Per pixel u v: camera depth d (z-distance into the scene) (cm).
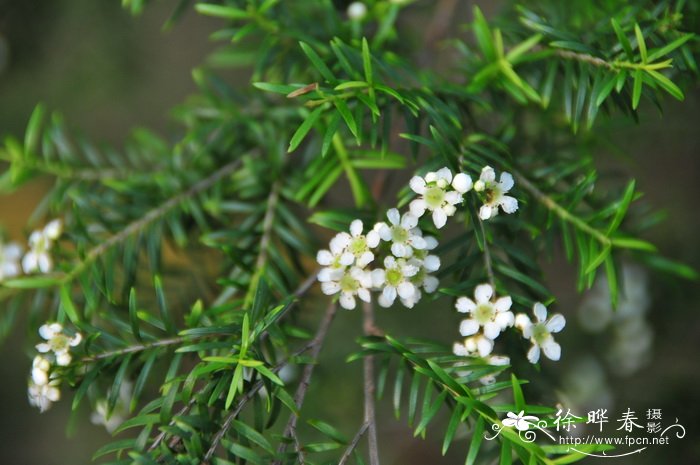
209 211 24
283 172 24
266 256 23
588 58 22
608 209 22
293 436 21
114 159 25
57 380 22
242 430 21
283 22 24
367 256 21
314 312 26
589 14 23
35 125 24
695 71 22
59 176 24
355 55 22
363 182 23
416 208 21
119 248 23
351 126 21
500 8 25
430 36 26
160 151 25
